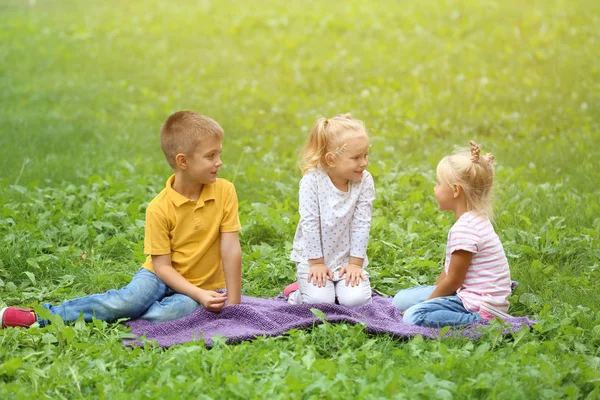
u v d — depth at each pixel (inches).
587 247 253.8
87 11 726.5
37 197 297.4
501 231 269.0
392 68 531.2
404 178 320.8
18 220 271.4
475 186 204.7
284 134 412.8
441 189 208.5
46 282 235.8
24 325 196.2
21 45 597.6
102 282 233.1
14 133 394.9
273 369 168.9
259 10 700.0
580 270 242.4
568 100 450.9
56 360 172.7
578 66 510.6
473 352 182.1
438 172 208.7
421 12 659.4
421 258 246.2
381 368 171.9
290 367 167.0
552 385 163.8
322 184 215.0
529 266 241.4
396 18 652.7
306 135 408.8
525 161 360.8
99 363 171.8
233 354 175.9
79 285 234.1
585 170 339.3
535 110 439.2
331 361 168.4
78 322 193.5
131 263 245.9
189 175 205.9
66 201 292.0
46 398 158.4
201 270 212.2
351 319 194.5
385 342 187.5
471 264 205.5
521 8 644.7
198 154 202.8
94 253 256.7
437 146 392.2
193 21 681.0
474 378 165.9
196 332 195.6
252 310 198.4
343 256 219.1
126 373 168.7
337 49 587.5
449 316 200.2
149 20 687.1
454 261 202.8
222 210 212.1
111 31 652.7
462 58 546.0
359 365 171.8
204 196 209.6
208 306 200.4
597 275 236.1
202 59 572.7
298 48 593.6
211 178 205.8
